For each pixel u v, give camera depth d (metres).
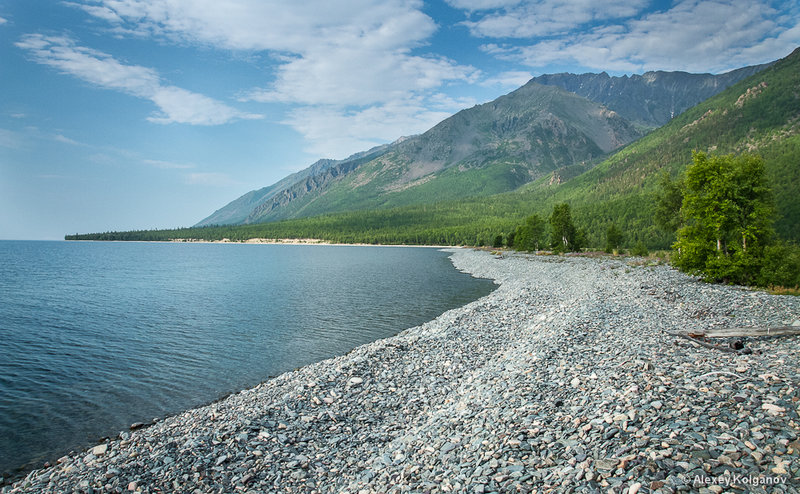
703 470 8.78
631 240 149.88
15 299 55.28
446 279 75.50
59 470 14.54
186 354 29.81
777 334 19.03
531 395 15.40
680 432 10.36
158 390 23.11
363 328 37.53
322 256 164.38
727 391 12.09
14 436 17.77
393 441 15.12
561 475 9.81
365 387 20.81
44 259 144.75
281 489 12.61
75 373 25.83
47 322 40.59
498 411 14.66
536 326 29.91
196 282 74.62
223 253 193.12
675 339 20.44
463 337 29.27
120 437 17.45
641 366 15.71
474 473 10.87
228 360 28.47
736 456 9.04
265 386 22.78
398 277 80.12
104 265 117.44
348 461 14.01
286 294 58.69
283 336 34.84
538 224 131.12
